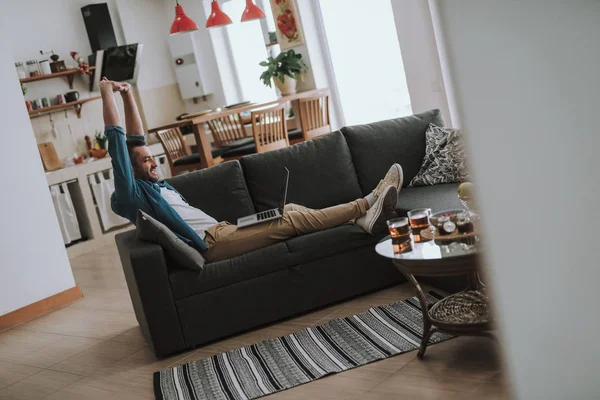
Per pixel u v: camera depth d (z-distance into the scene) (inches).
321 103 269.3
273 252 138.7
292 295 140.1
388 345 115.0
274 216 142.2
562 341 17.3
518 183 16.5
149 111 345.1
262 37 326.6
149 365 135.1
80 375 139.0
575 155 16.3
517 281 17.0
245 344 133.3
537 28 15.8
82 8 319.3
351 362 111.7
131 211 143.9
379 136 167.5
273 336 134.0
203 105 354.9
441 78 212.7
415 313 127.1
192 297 135.3
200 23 340.8
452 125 207.9
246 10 262.5
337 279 142.3
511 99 16.1
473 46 16.1
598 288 16.9
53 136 305.1
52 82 308.0
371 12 267.1
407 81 225.9
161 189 148.3
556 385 17.6
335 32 283.0
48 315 195.5
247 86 342.6
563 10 15.7
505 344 17.5
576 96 16.0
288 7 282.4
